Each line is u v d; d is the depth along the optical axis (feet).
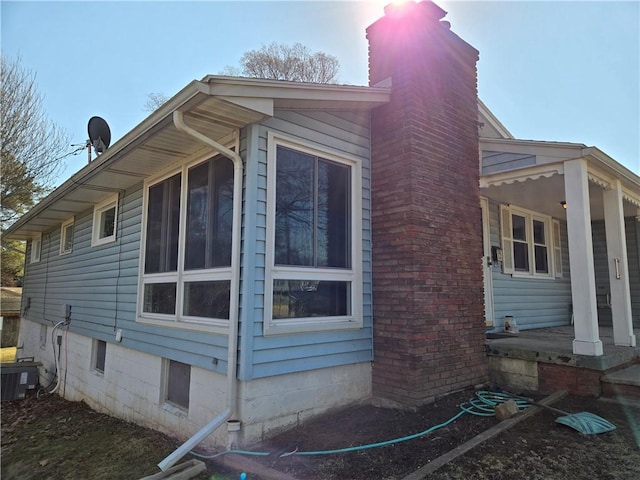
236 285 11.58
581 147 15.67
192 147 14.20
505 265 23.75
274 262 12.32
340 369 13.74
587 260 15.12
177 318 14.67
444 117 16.11
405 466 9.52
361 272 14.75
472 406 13.48
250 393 11.30
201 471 10.18
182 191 15.34
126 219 20.11
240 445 11.00
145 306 17.37
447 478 8.74
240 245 11.82
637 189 20.48
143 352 17.04
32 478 12.41
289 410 12.17
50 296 31.71
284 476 9.22
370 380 14.58
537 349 15.55
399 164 14.75
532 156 17.13
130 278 18.95
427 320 14.06
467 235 16.30
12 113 45.16
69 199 23.00
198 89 10.27
